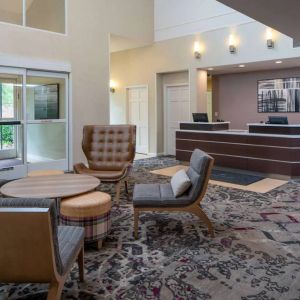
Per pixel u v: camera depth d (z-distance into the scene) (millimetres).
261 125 6059
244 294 2152
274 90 8070
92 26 7070
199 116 7145
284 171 5750
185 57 8164
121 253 2811
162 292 2193
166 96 9062
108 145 5164
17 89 5949
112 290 2227
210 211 3959
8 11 5844
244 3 3365
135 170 6770
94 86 7180
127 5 7879
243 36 7152
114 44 8719
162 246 2951
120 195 4758
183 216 3795
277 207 4113
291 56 6508
